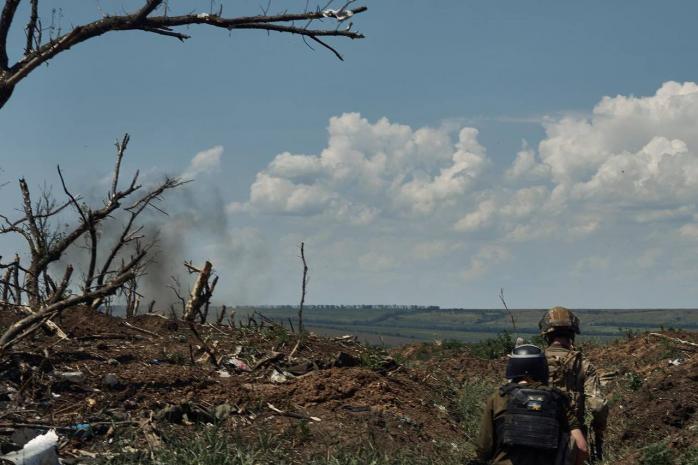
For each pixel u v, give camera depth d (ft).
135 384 29.30
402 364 45.93
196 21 36.22
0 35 34.83
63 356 31.17
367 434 28.25
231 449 24.58
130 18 35.65
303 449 26.55
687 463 28.94
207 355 36.06
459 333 442.50
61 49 35.60
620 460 30.86
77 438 24.39
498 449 17.79
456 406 37.50
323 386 32.53
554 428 17.22
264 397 30.66
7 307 36.55
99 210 41.19
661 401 36.22
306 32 36.50
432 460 27.58
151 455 23.49
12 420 24.44
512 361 18.35
